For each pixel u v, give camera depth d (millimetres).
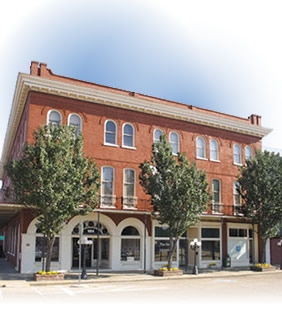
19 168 18375
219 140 29156
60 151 18438
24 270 20672
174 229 21547
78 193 18844
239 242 28766
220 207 28000
